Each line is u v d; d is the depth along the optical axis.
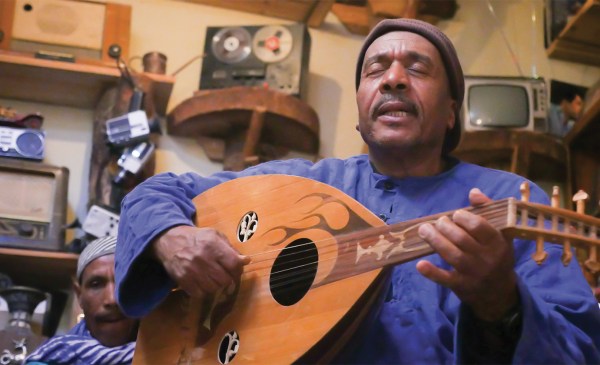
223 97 3.86
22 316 3.36
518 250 1.73
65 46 3.95
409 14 4.31
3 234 3.54
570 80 4.50
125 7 4.07
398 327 1.70
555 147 3.98
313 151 4.11
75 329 2.95
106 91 3.87
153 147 3.70
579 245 1.41
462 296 1.44
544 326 1.46
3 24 3.92
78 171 3.95
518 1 4.64
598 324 1.62
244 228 1.91
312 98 4.31
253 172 2.11
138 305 1.86
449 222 1.40
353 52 4.44
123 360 2.68
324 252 1.72
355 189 1.99
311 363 1.65
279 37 4.08
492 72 4.49
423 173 1.98
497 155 4.02
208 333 1.82
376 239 1.66
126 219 1.92
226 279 1.76
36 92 3.96
